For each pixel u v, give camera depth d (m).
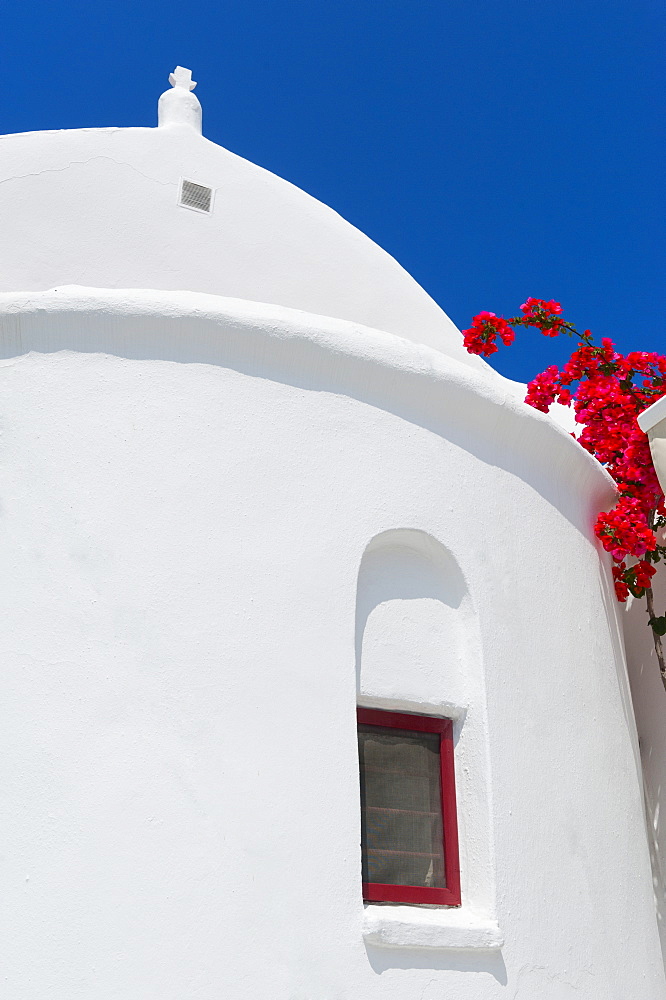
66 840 3.98
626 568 6.14
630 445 6.08
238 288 6.14
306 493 4.75
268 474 4.70
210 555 4.48
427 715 4.97
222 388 4.74
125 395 4.61
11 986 3.80
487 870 4.69
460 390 5.29
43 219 5.89
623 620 6.38
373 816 4.70
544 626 5.37
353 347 5.02
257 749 4.29
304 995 4.04
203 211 6.27
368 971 4.19
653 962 5.23
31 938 3.86
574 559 5.73
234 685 4.34
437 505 5.11
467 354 6.82
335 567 4.71
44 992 3.80
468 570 5.10
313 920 4.15
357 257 6.61
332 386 5.00
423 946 4.32
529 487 5.61
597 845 5.15
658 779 6.04
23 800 4.02
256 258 6.27
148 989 3.86
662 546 6.36
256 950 4.03
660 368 6.47
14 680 4.17
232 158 6.62
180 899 4.00
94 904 3.92
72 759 4.09
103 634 4.27
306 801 4.30
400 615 4.97
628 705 5.80
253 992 3.97
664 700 6.14
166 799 4.11
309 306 6.29
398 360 5.12
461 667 5.04
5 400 4.57
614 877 5.17
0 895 3.91
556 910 4.83
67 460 4.48
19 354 4.64
